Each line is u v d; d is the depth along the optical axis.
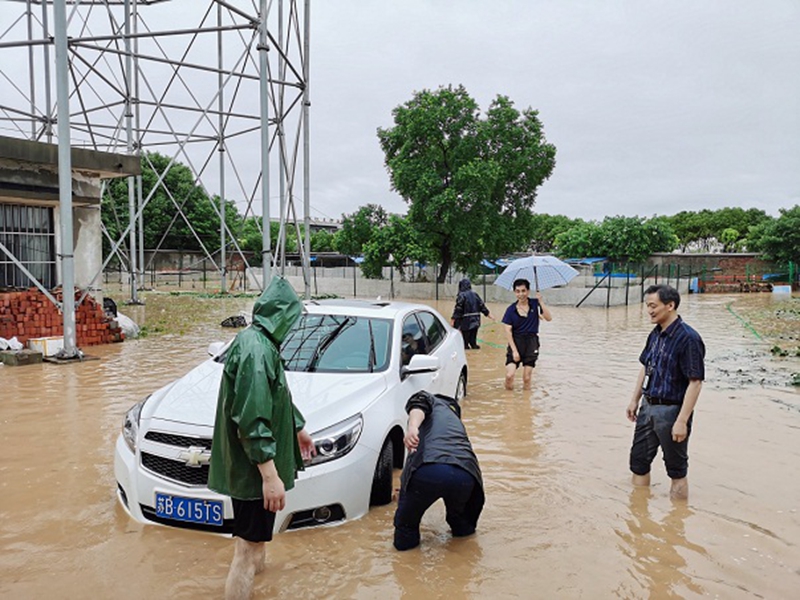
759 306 28.67
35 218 13.38
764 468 5.71
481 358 12.36
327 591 3.47
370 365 5.39
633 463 5.20
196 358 11.26
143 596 3.39
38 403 7.75
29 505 4.59
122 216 41.16
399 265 33.16
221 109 22.09
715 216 79.19
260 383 3.02
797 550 4.08
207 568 3.68
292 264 48.44
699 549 4.08
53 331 12.29
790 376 10.30
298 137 15.84
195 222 46.00
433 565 3.80
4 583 3.50
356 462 4.34
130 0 18.52
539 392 9.04
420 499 3.90
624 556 3.96
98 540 4.01
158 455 4.15
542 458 5.96
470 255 33.66
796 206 49.94
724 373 10.59
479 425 7.16
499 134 32.12
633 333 16.70
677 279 39.22
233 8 12.03
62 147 10.48
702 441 6.56
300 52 15.92
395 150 33.19
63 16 10.14
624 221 52.66
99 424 6.80
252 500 3.15
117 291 30.94
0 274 12.91
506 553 3.99
